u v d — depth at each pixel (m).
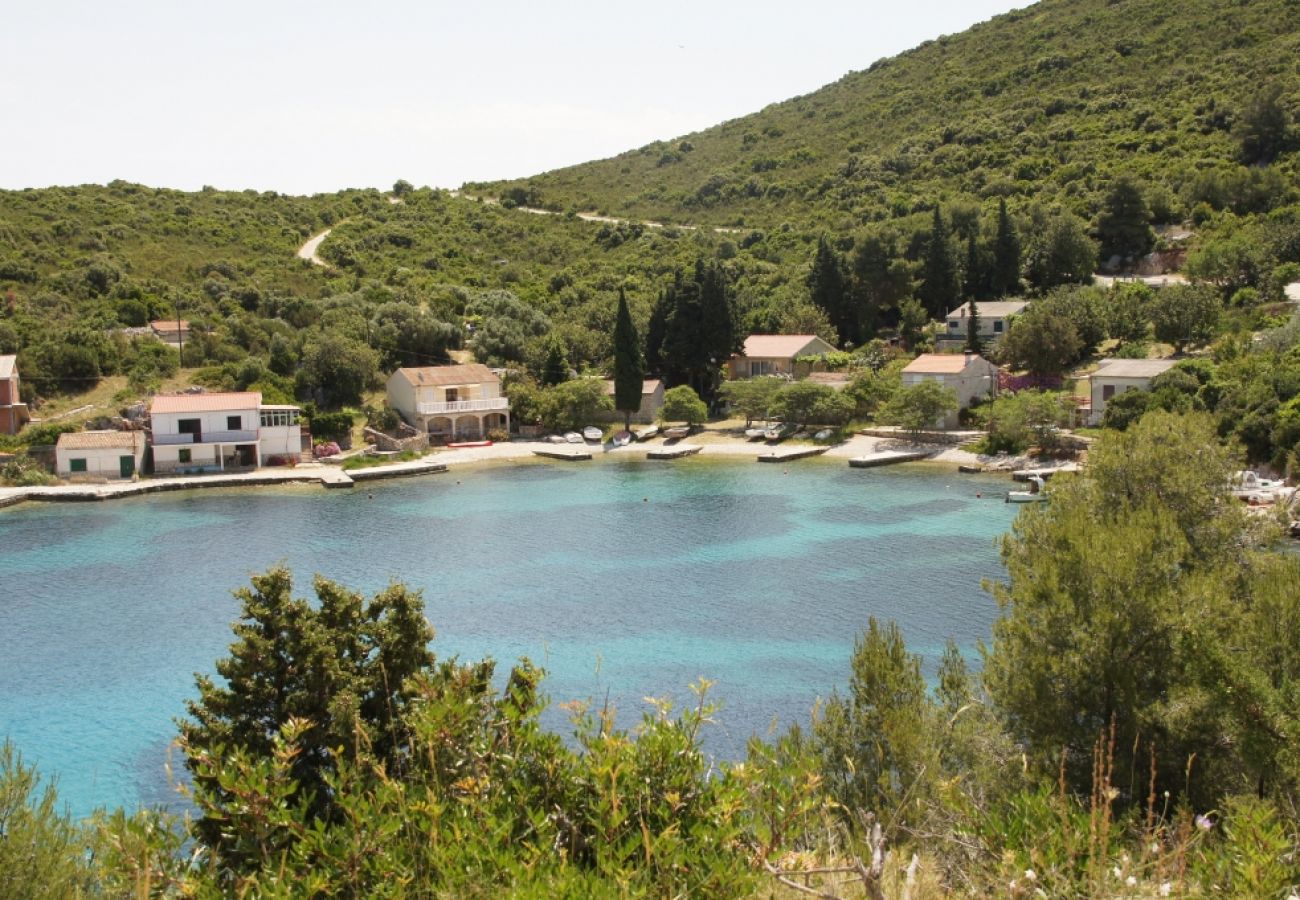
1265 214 131.12
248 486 88.44
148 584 57.88
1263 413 74.56
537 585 56.66
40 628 49.88
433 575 59.22
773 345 121.06
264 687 22.80
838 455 98.75
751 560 61.41
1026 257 135.88
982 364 104.56
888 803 18.00
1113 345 115.12
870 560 60.44
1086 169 155.12
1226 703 15.73
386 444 100.19
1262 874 9.52
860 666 23.42
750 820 10.30
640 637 47.16
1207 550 29.72
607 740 10.43
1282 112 146.12
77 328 102.38
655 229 182.88
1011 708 22.27
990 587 27.20
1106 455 31.83
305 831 9.76
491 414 111.94
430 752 10.45
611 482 89.19
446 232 178.88
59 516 76.56
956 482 84.38
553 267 165.62
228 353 107.88
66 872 10.84
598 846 9.26
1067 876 9.83
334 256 153.38
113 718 38.62
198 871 9.98
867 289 133.25
